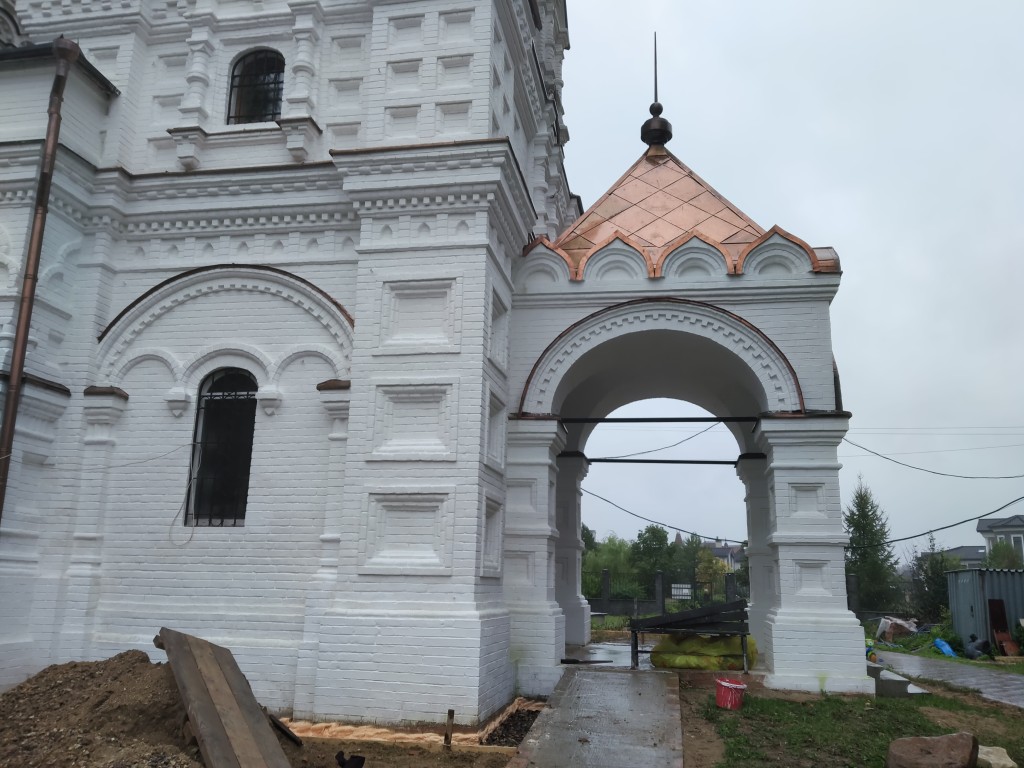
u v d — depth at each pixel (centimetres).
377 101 1140
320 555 1051
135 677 732
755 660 1186
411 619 950
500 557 1112
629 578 5131
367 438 1025
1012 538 7425
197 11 1250
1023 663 2050
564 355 1238
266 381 1119
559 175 1845
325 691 946
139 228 1195
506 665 1083
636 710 896
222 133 1212
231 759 622
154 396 1145
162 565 1085
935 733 874
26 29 1286
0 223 1126
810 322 1194
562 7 1914
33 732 684
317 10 1227
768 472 1206
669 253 1230
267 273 1146
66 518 1096
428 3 1157
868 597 4388
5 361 1048
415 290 1068
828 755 762
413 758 792
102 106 1232
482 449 1016
